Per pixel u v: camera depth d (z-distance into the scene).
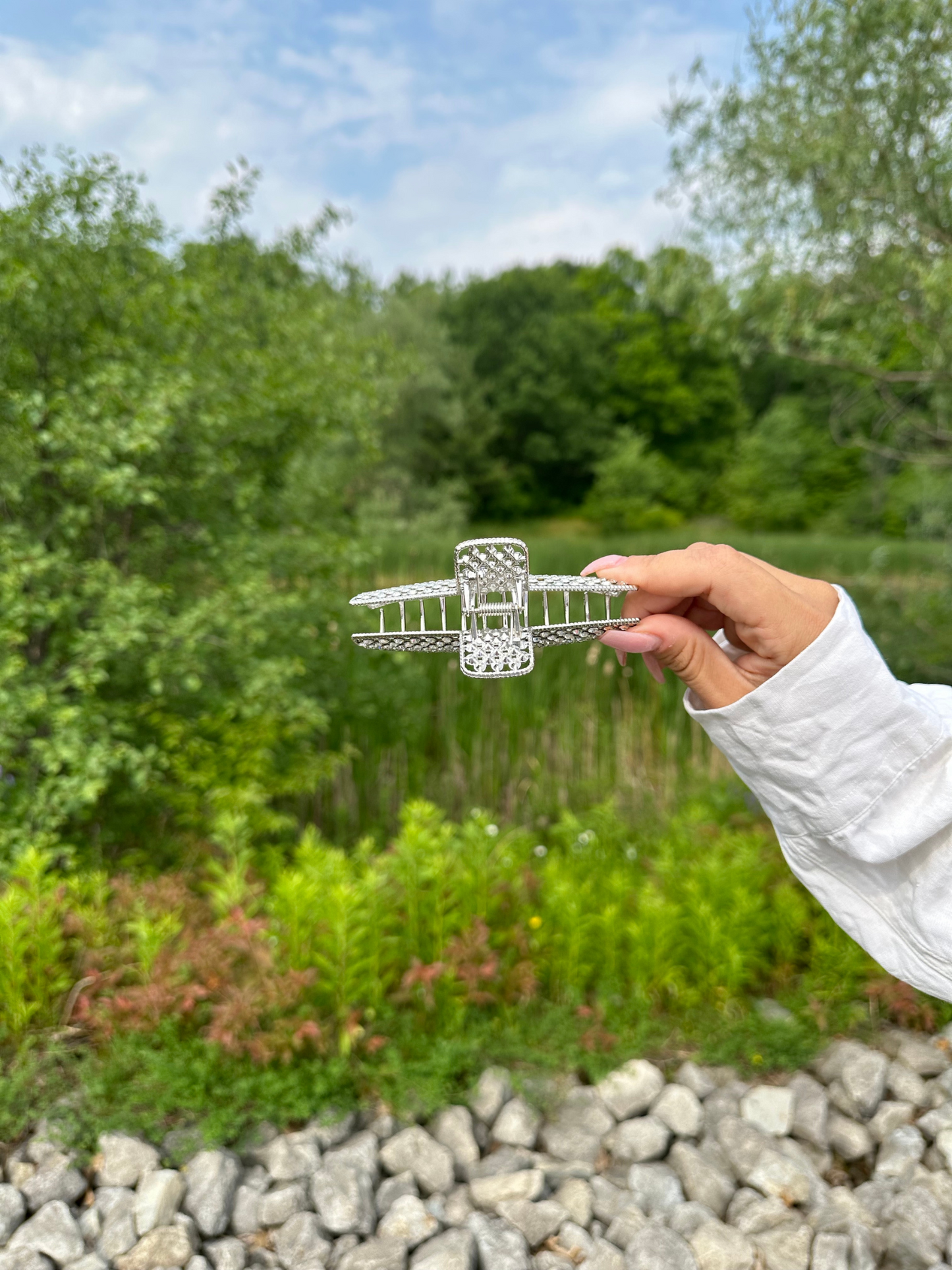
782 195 4.34
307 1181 2.10
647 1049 2.53
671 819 3.64
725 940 2.63
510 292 33.28
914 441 6.24
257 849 3.75
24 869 2.57
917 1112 2.36
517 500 31.36
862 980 2.69
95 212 3.32
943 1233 1.93
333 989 2.34
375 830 4.12
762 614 0.78
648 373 32.03
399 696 4.32
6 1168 2.10
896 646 5.62
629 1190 2.15
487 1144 2.29
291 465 4.20
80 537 3.53
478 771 4.41
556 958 2.69
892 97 4.00
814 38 4.11
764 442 29.00
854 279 4.41
